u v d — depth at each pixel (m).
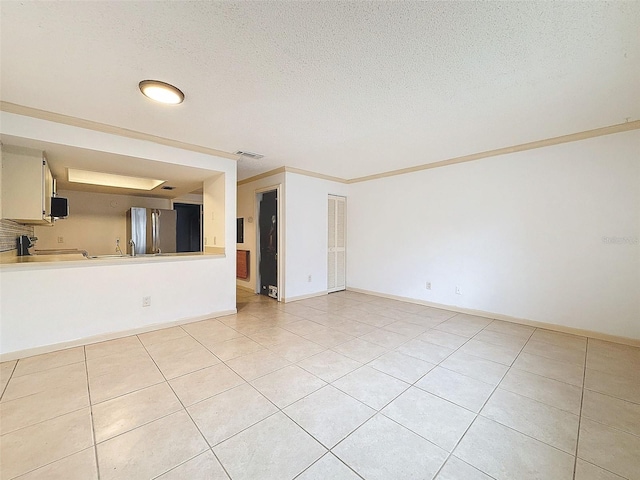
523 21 1.44
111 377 2.17
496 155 3.69
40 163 2.79
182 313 3.48
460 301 4.07
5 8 1.33
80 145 2.71
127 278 3.07
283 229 4.62
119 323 3.02
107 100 2.28
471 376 2.24
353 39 1.58
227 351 2.68
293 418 1.71
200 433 1.58
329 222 5.38
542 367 2.39
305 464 1.38
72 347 2.73
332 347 2.79
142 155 3.08
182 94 2.19
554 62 1.79
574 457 1.43
